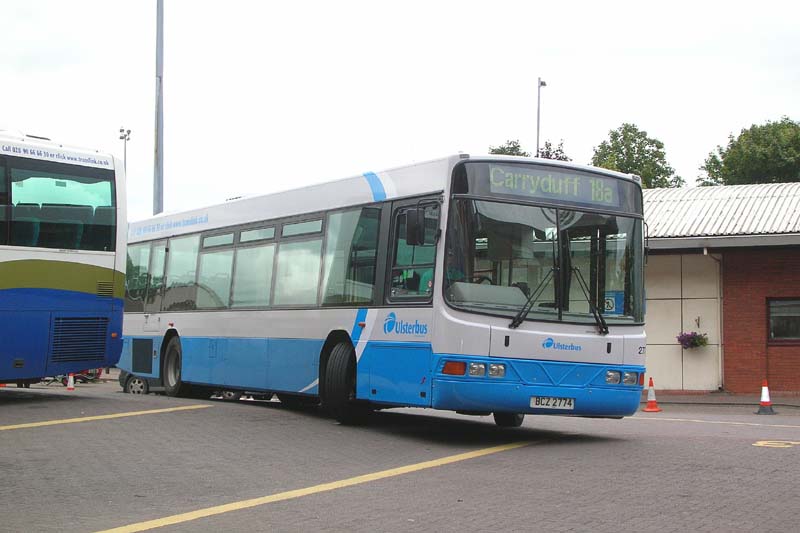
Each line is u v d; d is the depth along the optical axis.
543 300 12.07
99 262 16.48
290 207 15.70
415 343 12.25
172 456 10.91
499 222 12.03
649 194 31.92
